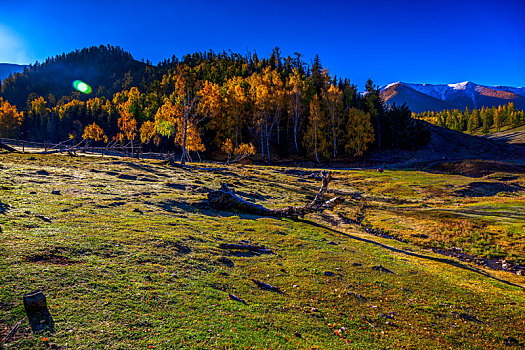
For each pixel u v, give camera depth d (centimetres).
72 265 1067
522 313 1289
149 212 2148
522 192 4912
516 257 2294
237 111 9731
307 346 840
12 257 1036
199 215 2381
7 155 4053
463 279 1719
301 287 1270
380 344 925
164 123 8106
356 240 2364
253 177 5291
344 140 10500
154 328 809
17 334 690
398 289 1407
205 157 10075
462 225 3058
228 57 17962
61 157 4572
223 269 1337
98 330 756
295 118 10775
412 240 2773
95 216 1784
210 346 766
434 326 1100
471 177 6669
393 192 5269
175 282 1103
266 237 2002
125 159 5594
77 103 18375
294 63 15375
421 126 11681
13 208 1669
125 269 1122
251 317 954
